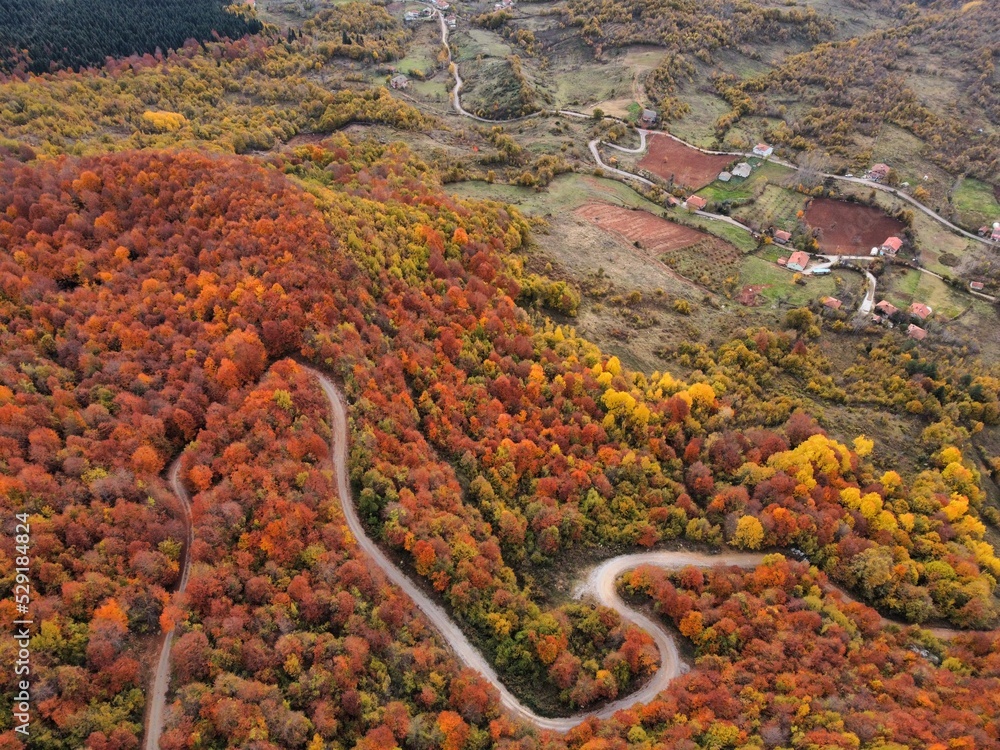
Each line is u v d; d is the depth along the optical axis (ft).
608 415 399.03
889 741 243.19
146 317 372.58
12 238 414.41
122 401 329.11
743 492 366.22
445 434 369.50
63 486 284.00
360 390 361.30
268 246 412.16
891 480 395.34
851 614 321.32
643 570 327.06
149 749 232.12
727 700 269.03
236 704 232.12
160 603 262.88
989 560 355.15
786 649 292.40
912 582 342.23
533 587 328.90
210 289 380.78
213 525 284.20
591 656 301.02
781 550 357.00
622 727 266.36
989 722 253.44
